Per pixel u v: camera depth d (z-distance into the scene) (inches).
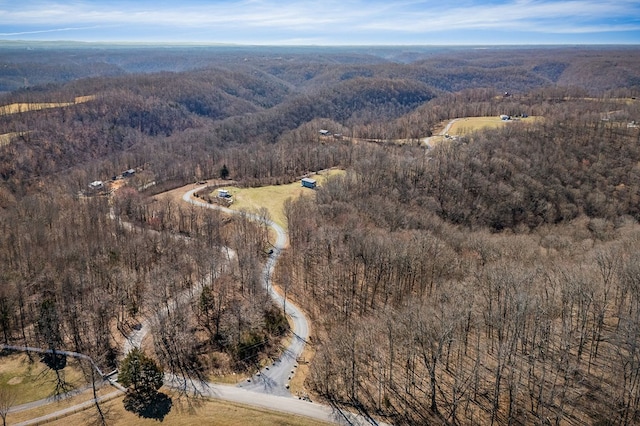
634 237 5354.3
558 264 4384.8
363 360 3575.3
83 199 7785.4
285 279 4795.8
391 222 5880.9
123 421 3085.6
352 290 4672.7
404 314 3725.4
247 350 3865.7
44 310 3949.3
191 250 5364.2
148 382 3319.4
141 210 6840.6
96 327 4114.2
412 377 3373.5
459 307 3550.7
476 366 3181.6
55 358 3799.2
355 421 3070.9
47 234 5684.1
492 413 2913.4
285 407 3216.0
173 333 3988.7
